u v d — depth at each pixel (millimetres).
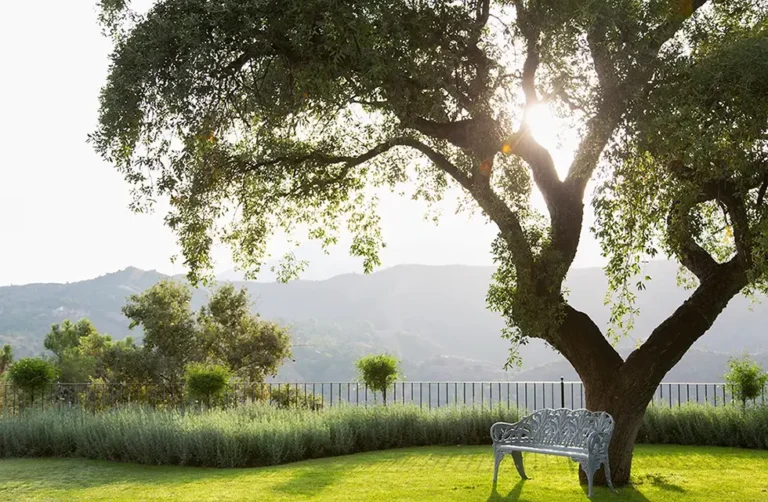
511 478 8367
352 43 6621
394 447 11984
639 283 7102
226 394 14086
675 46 6578
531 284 7266
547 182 7844
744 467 9172
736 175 6496
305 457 10766
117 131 6875
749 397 12273
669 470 8883
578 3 6352
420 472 8984
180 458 9992
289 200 9102
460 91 7246
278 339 24641
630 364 7680
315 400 14531
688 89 6301
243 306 24609
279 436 10367
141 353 23422
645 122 6211
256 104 7383
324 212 10062
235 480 8500
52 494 7668
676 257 7977
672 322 7652
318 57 6809
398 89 6988
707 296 7582
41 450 11094
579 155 6773
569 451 7648
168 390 17188
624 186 6684
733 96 6180
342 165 9203
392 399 13719
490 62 7324
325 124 8547
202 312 24625
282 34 6816
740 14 8102
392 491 7574
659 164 6684
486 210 7609
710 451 10906
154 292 24156
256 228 9406
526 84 7324
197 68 6473
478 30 7273
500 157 8344
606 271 7344
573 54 6566
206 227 8297
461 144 7551
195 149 7477
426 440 12234
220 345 24406
